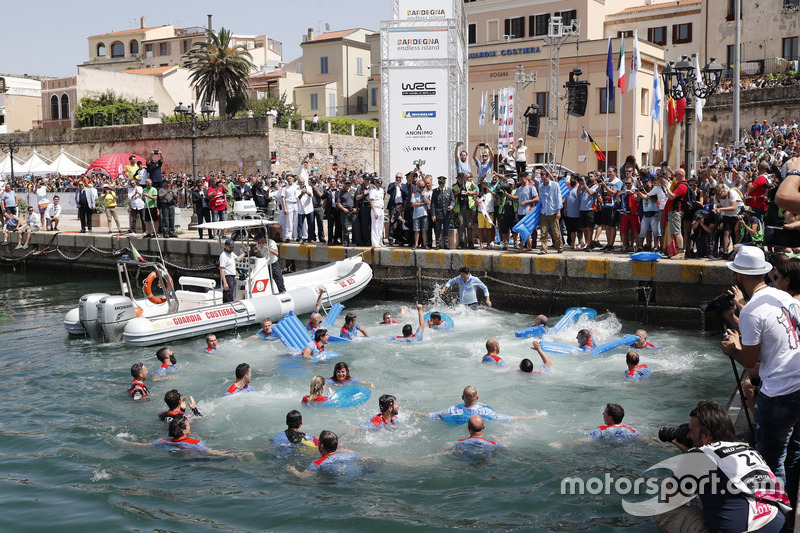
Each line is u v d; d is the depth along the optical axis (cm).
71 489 764
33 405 1049
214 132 3947
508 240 1780
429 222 1844
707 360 1216
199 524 684
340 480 776
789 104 3014
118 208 3462
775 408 530
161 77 5709
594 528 653
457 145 2033
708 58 3962
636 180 1659
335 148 4331
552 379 1112
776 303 535
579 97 2711
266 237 1641
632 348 1284
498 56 3803
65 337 1504
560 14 4144
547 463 805
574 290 1602
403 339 1355
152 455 856
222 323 1490
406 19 1945
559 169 2698
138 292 2119
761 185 1352
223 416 976
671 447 841
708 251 1515
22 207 2722
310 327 1403
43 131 4581
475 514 689
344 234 1947
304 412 984
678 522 545
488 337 1388
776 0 3703
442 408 997
